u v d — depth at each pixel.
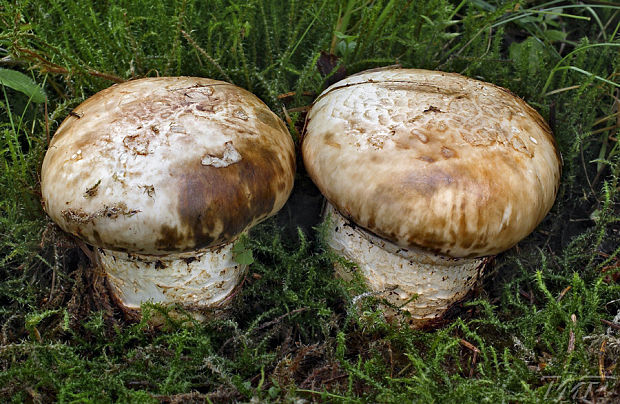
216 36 0.54
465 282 0.46
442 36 0.54
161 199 0.40
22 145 0.51
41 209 0.48
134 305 0.46
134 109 0.42
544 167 0.43
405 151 0.41
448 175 0.41
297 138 0.49
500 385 0.43
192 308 0.45
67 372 0.42
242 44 0.54
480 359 0.46
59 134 0.43
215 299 0.46
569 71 0.55
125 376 0.44
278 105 0.51
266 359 0.45
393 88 0.44
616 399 0.41
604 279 0.49
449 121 0.42
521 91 0.54
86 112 0.43
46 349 0.43
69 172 0.41
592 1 0.59
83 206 0.40
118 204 0.40
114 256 0.44
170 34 0.52
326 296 0.48
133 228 0.40
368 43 0.55
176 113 0.42
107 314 0.47
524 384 0.41
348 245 0.46
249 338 0.47
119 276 0.45
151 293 0.45
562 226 0.53
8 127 0.50
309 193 0.51
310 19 0.55
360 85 0.45
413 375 0.44
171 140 0.41
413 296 0.45
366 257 0.46
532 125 0.44
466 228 0.41
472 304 0.47
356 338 0.47
